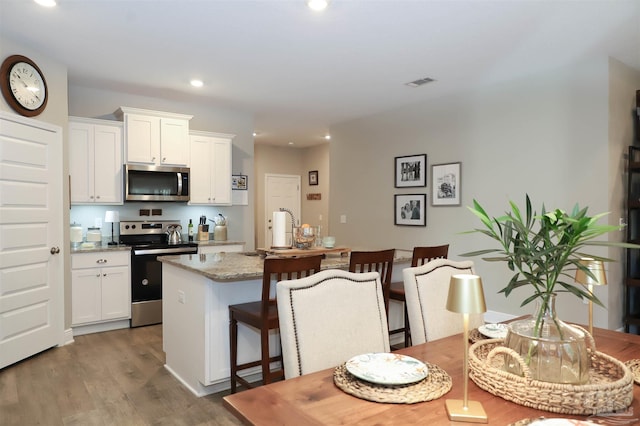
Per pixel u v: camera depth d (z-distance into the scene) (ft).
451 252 15.96
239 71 13.30
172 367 10.36
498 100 14.51
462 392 3.98
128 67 12.88
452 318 6.56
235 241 16.87
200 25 10.02
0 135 10.25
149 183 15.34
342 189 21.02
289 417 3.51
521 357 3.94
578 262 4.12
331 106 17.78
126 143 14.83
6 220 10.42
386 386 4.02
